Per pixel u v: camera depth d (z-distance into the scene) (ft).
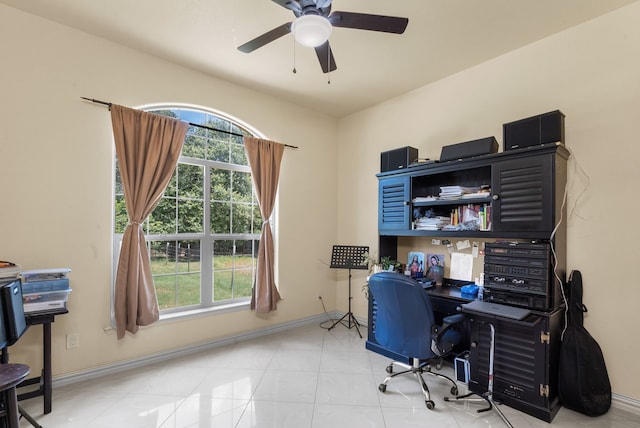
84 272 8.00
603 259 7.13
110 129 8.43
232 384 7.89
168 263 9.81
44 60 7.51
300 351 10.00
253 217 11.82
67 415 6.54
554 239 6.91
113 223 8.60
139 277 8.54
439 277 10.16
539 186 7.11
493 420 6.52
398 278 6.99
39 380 6.97
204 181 10.61
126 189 8.34
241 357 9.51
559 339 7.02
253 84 10.84
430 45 8.38
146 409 6.79
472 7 6.87
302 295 12.68
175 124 9.23
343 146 13.87
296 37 5.59
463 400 7.23
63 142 7.75
